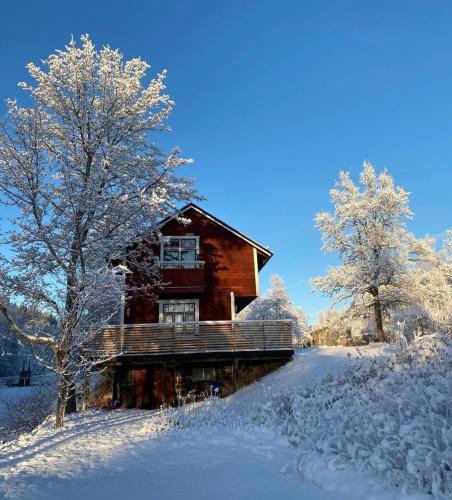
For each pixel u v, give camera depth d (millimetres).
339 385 11430
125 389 21188
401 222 28078
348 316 28250
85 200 16203
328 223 28688
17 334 14102
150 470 7695
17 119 15617
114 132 18859
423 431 5379
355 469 5836
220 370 21281
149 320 21625
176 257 22938
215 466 7621
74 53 17844
